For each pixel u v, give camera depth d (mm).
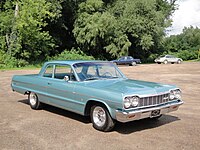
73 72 6492
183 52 63344
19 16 32938
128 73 22281
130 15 42094
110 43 42094
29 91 8016
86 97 5914
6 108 8086
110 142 5078
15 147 4809
